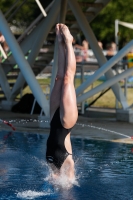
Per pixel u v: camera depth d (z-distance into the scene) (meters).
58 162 19.73
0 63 46.44
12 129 32.91
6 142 28.25
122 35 95.62
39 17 45.59
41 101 33.50
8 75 49.62
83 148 26.61
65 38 19.28
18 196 18.17
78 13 38.44
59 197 18.11
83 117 40.84
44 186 19.44
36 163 23.11
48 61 50.97
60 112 19.38
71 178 20.06
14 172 21.48
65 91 19.17
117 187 19.38
